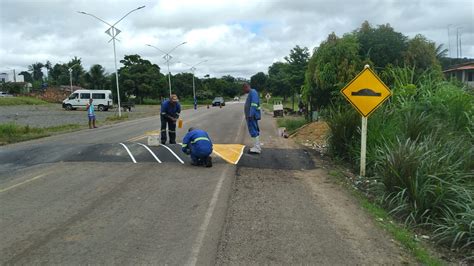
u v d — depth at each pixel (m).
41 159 10.94
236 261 4.67
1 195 7.28
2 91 103.88
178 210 6.45
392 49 18.86
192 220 5.99
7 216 6.11
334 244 5.24
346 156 10.75
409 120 9.66
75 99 53.97
